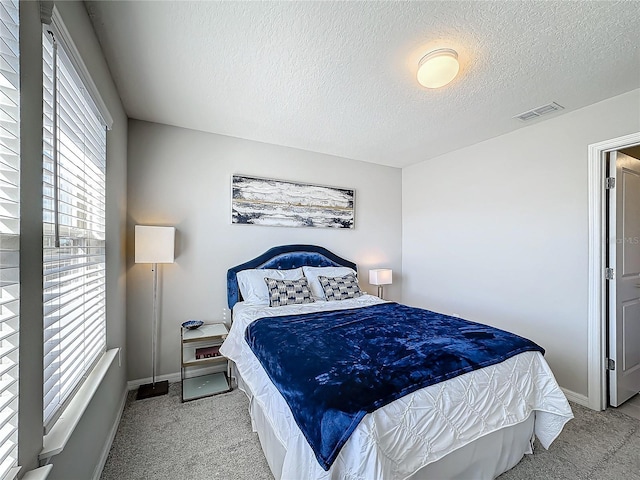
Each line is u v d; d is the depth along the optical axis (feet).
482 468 4.72
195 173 9.47
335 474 3.48
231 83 6.79
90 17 4.80
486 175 10.22
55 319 3.50
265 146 10.64
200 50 5.65
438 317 7.62
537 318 8.64
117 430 6.35
